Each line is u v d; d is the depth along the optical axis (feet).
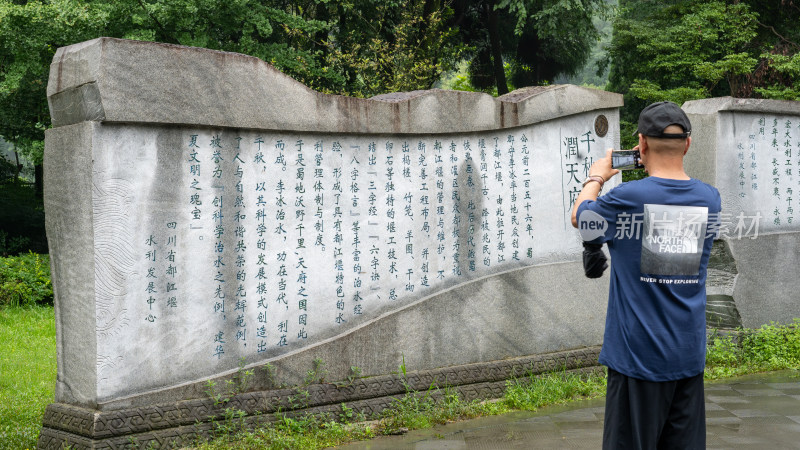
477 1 56.85
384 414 15.87
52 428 13.46
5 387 18.92
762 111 22.86
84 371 13.10
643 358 8.15
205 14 36.91
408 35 44.11
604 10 46.60
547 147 19.07
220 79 13.92
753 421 15.56
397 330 16.43
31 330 25.93
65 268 13.46
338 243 15.72
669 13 42.91
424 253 16.98
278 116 14.65
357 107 15.75
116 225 12.91
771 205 23.53
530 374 18.21
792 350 21.65
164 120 13.24
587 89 19.71
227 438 13.74
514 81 69.97
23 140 43.34
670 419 8.41
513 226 18.47
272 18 40.42
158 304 13.44
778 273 23.47
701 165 22.49
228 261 14.28
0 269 31.32
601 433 14.76
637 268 8.27
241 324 14.47
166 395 13.46
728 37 39.19
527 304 18.60
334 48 45.44
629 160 8.97
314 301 15.40
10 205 53.62
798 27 43.80
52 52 36.63
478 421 15.84
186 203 13.73
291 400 14.80
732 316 22.57
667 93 38.45
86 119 12.85
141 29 35.58
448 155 17.35
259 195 14.64
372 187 16.19
